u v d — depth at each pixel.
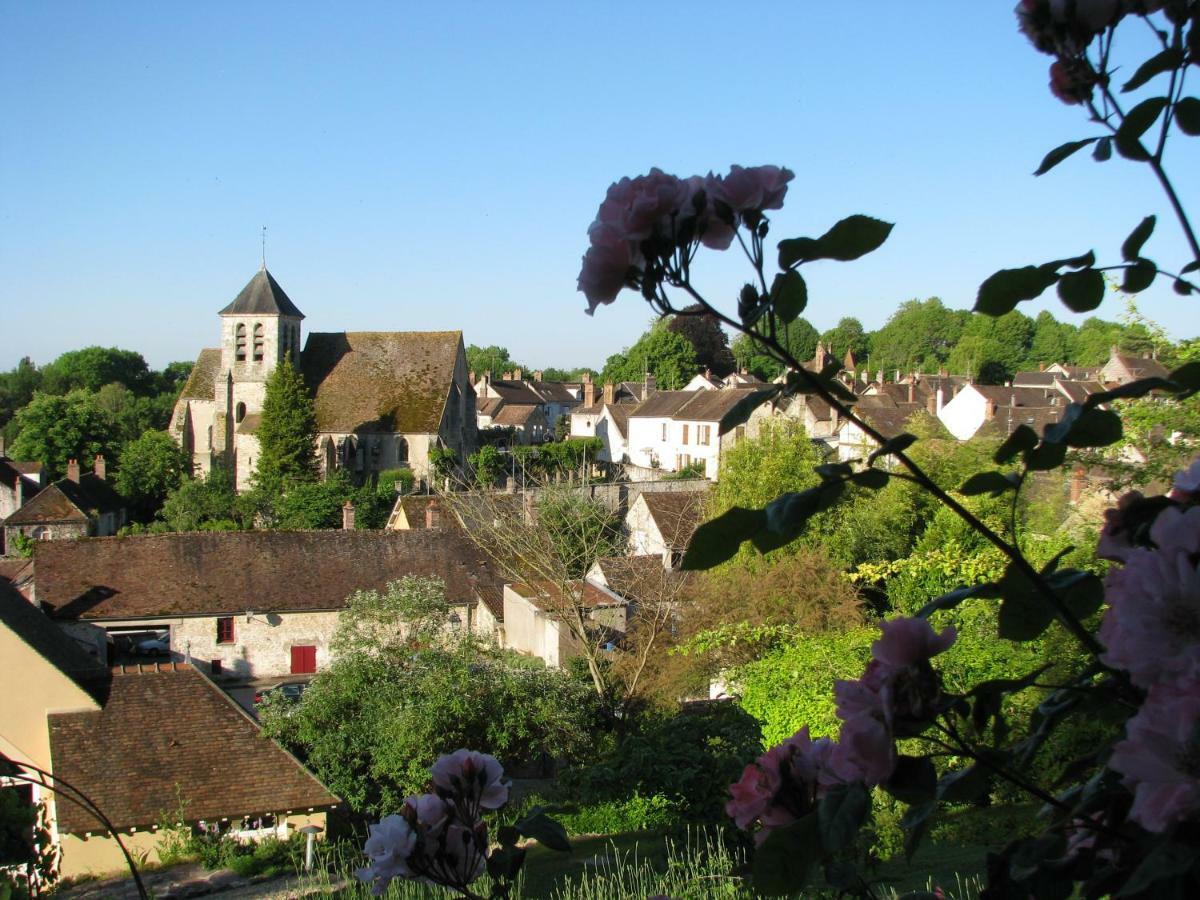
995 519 19.94
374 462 65.00
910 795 1.88
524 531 27.52
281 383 58.50
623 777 14.66
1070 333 101.06
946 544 18.72
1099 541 2.25
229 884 17.11
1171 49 2.25
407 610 22.92
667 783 13.95
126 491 63.59
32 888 8.43
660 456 71.31
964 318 117.62
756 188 2.02
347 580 36.72
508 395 107.06
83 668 23.34
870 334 134.12
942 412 61.34
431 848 3.06
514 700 21.22
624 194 2.07
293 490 56.06
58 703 20.17
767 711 17.14
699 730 14.70
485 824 3.16
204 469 68.94
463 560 38.00
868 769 1.85
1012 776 2.12
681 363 103.38
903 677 1.91
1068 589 2.30
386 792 20.38
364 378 67.38
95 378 113.50
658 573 27.16
